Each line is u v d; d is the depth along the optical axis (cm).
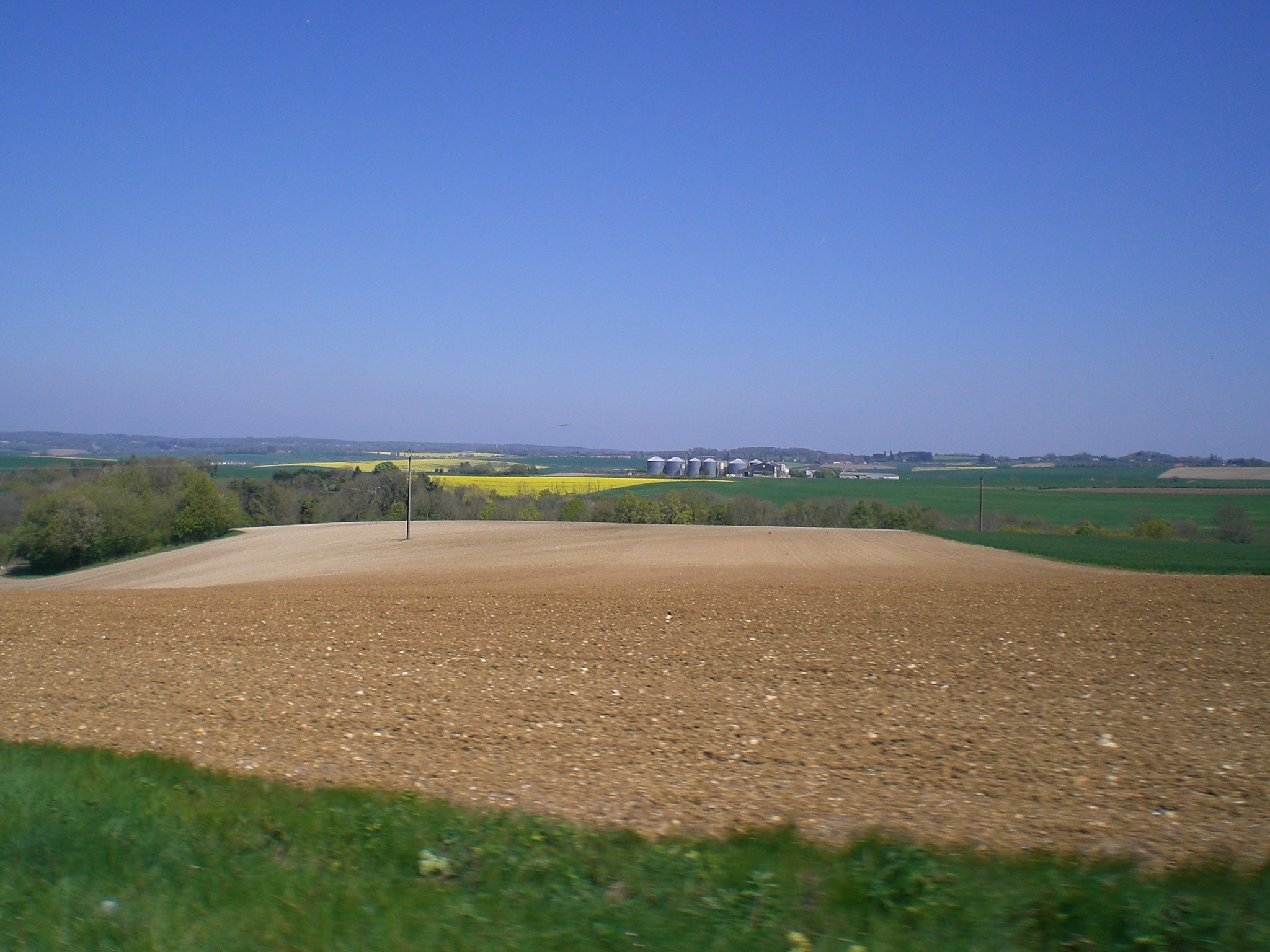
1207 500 9450
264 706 1138
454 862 590
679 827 670
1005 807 723
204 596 2711
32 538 5922
